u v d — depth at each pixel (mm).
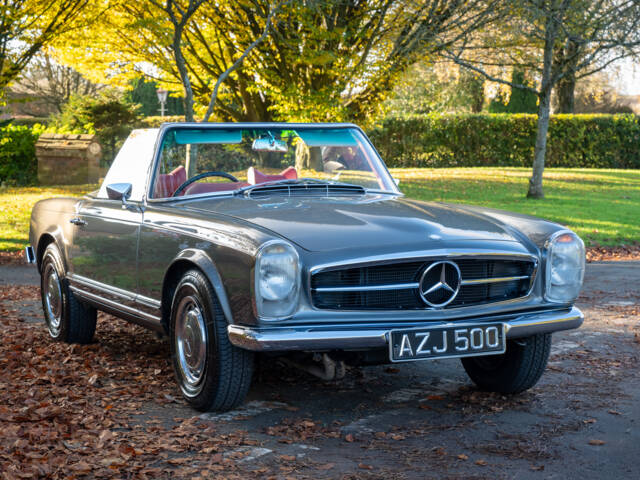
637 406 4418
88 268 5465
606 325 7051
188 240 4164
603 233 15344
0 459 3371
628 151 33969
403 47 17188
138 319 4875
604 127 33656
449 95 30344
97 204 5473
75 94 31234
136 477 3240
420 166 32469
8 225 15977
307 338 3623
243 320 3729
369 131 31578
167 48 17891
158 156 4973
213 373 3986
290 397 4609
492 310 4031
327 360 3986
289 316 3672
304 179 5207
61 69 40625
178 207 4613
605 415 4238
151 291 4605
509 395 4699
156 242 4500
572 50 20266
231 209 4344
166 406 4336
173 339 4332
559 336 6555
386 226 4043
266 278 3619
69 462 3389
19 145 23359
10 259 12500
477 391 4805
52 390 4559
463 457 3533
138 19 15008
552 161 33875
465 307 3994
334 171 5332
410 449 3664
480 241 4039
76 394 4531
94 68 19750
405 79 19641
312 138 5324
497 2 16750
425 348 3795
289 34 16453
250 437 3801
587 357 5734
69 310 5906
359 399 4590
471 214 4570
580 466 3436
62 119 31578
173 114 46406
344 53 16734
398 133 31938
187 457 3490
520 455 3582
